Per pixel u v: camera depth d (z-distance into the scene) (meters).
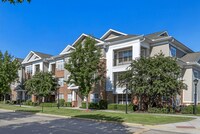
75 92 43.12
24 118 22.91
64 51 46.19
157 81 27.92
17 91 60.00
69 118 23.44
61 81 48.31
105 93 38.16
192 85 37.19
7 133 13.20
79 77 31.78
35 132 13.66
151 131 14.80
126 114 25.33
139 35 35.28
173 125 17.47
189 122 19.31
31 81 46.56
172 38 36.12
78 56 32.06
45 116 25.73
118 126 17.17
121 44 37.00
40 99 50.22
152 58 30.06
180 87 28.36
